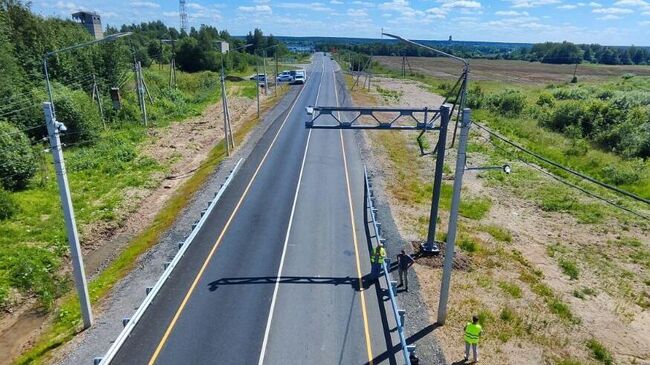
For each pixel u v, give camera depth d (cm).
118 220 3052
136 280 2231
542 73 14900
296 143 4741
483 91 9419
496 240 2836
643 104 6141
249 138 4919
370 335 1855
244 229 2770
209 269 2317
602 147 5147
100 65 6212
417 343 1820
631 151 4744
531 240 2889
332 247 2573
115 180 3731
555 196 3616
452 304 2088
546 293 2258
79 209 3150
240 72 12088
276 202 3195
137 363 1675
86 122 4634
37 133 4444
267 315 1962
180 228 2773
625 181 3916
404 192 3528
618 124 5381
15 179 3334
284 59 16012
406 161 4416
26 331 2025
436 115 2323
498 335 1897
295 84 9519
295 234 2720
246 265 2361
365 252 2528
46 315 2123
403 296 2131
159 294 2097
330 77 11038
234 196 3288
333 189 3475
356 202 3234
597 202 3516
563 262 2594
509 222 3150
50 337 1922
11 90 4444
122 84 6581
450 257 1839
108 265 2550
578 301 2233
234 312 1977
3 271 2348
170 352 1733
